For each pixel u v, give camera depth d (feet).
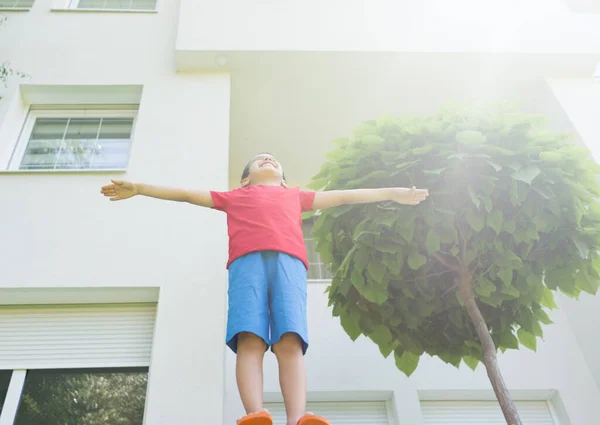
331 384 17.62
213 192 9.98
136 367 14.38
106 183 17.61
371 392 17.66
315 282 20.31
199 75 21.94
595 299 18.56
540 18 23.94
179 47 21.56
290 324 7.94
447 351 14.39
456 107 13.83
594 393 18.12
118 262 15.56
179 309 14.67
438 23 23.40
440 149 12.84
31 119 20.88
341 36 22.72
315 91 23.67
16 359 14.21
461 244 13.34
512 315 14.10
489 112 13.47
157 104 20.33
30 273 15.12
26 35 22.76
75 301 15.37
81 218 16.51
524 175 12.12
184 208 16.92
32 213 16.55
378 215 12.70
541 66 23.35
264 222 9.20
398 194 9.96
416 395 17.67
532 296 13.82
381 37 22.84
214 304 14.84
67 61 21.95
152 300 15.51
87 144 20.49
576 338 19.54
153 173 18.01
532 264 13.66
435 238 12.43
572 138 13.41
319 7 23.50
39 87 20.95
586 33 23.53
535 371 18.61
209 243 16.11
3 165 19.07
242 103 23.98
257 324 7.93
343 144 14.20
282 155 26.81
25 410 13.47
